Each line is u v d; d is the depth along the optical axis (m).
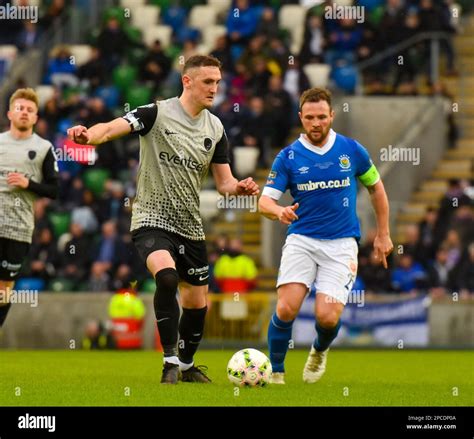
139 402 26.61
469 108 76.75
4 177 35.09
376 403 27.30
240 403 26.56
